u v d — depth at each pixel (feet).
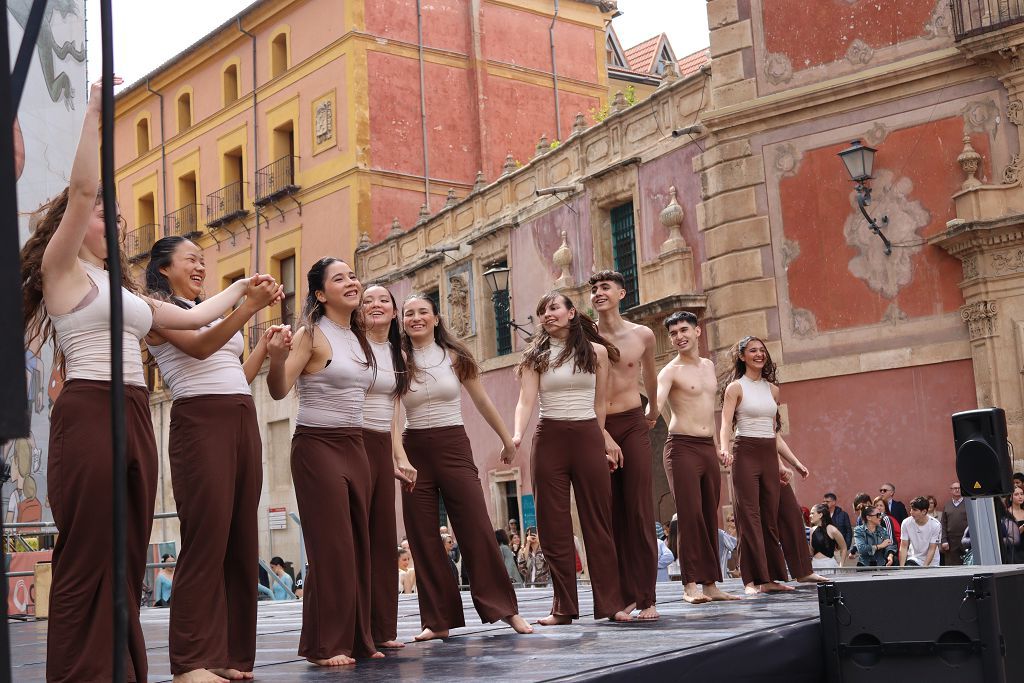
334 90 98.43
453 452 20.66
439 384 20.71
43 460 46.73
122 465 6.69
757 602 24.12
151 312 13.20
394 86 98.63
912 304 53.52
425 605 20.42
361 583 17.37
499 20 104.32
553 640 17.99
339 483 16.94
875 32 55.47
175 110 117.91
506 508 79.05
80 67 49.03
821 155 56.44
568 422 21.29
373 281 93.66
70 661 12.14
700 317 60.44
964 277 52.01
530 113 104.99
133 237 122.52
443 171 100.12
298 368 16.85
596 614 21.31
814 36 57.06
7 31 5.54
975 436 25.55
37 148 45.96
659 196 64.59
